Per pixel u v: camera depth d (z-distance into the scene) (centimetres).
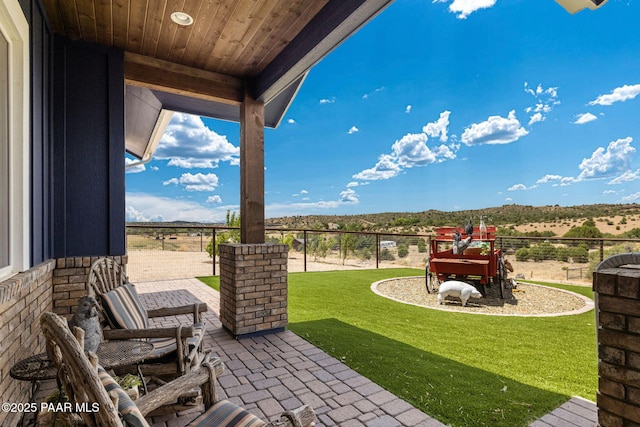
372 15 277
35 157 269
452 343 358
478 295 521
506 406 232
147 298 589
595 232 1670
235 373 289
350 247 1138
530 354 326
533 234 1930
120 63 374
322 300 559
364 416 224
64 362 121
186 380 153
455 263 562
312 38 325
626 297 132
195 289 670
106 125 365
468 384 265
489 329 406
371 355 327
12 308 202
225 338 381
